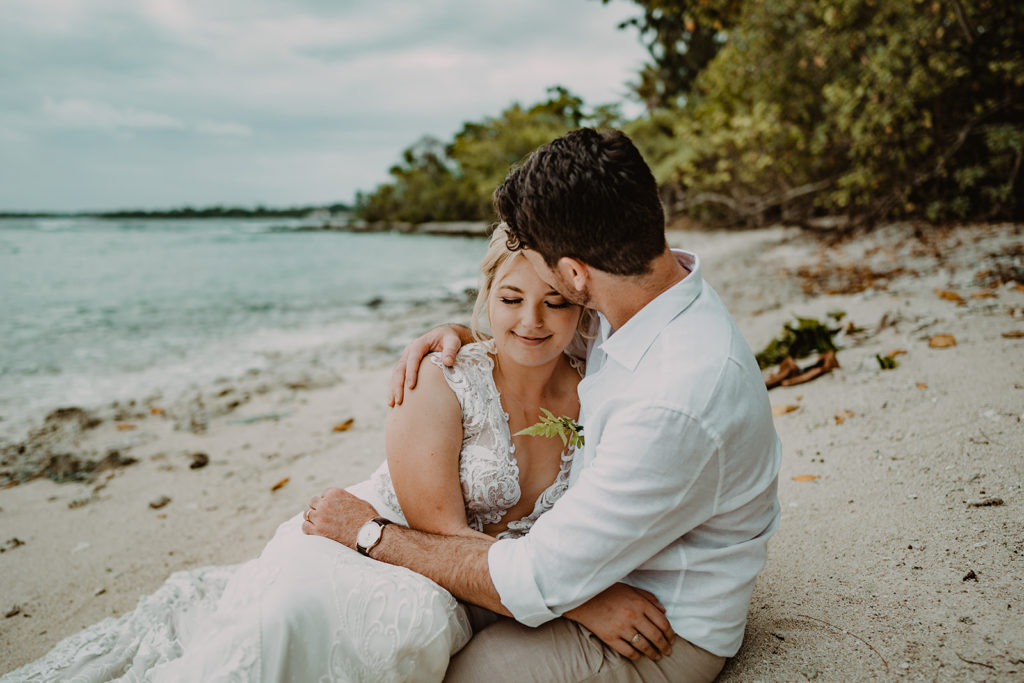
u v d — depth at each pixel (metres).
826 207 13.67
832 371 3.94
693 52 28.08
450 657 1.58
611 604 1.50
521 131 36.88
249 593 1.50
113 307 11.61
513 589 1.45
